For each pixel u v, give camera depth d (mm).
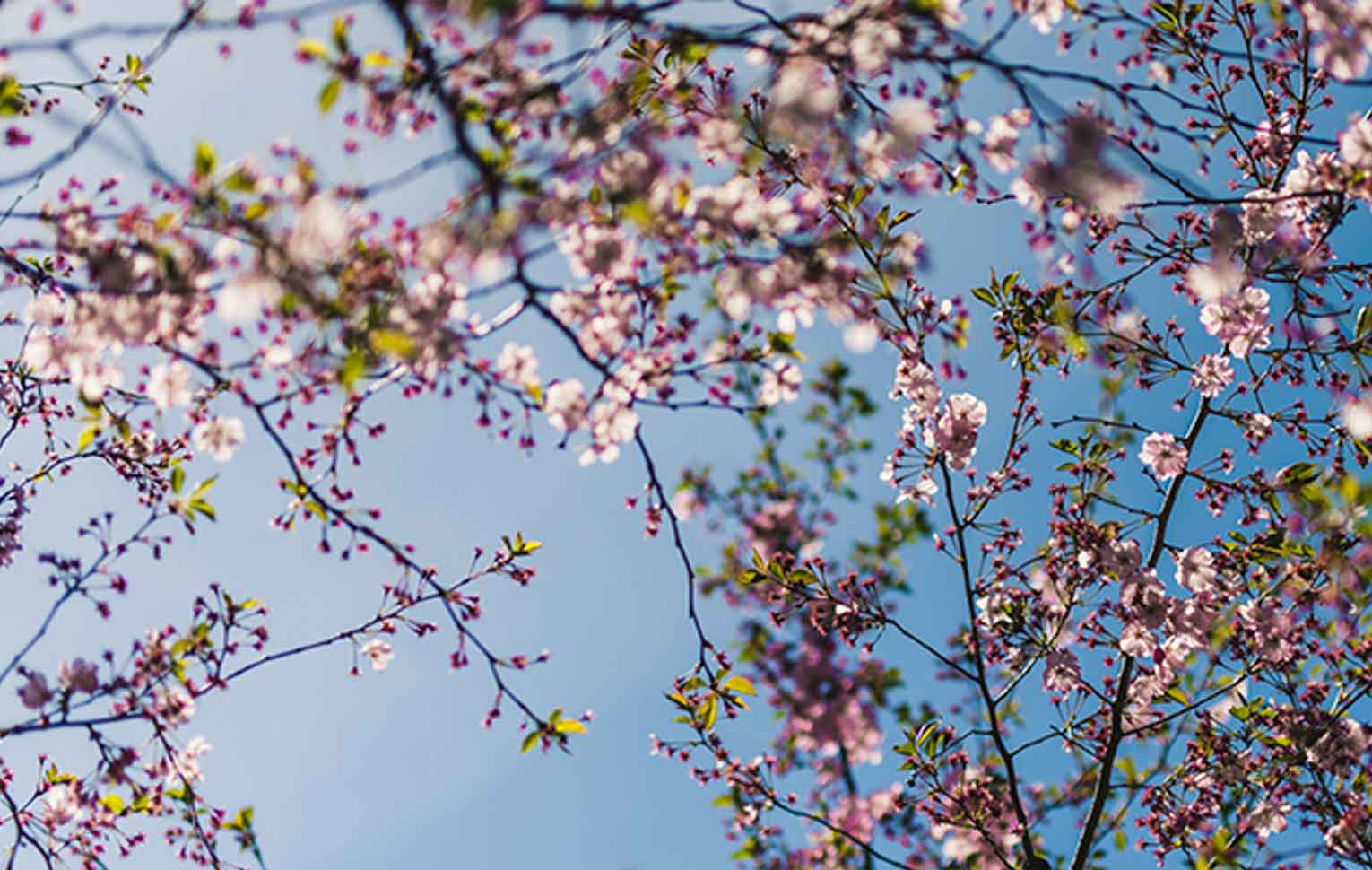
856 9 3750
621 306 4270
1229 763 6660
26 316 4453
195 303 3977
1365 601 6121
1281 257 5531
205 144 3457
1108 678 6629
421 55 3605
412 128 3816
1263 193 5539
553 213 3723
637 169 3764
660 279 4125
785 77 3865
